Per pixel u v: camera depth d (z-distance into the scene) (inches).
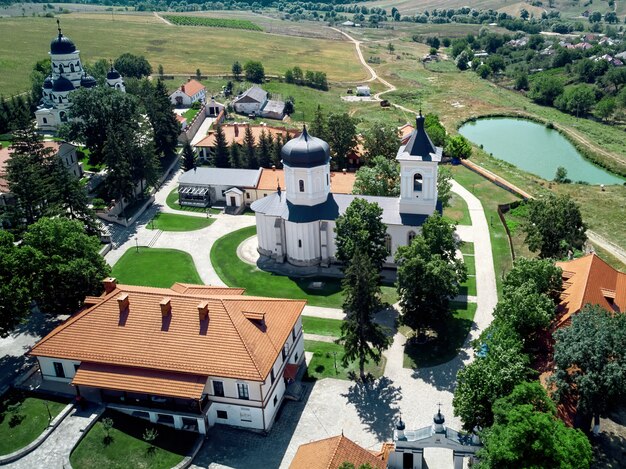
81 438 2773.1
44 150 4864.7
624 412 2849.4
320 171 4315.9
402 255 3435.0
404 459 2615.7
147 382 2805.1
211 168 5797.2
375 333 3102.9
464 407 2519.7
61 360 3036.4
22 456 2677.2
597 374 2423.7
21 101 7372.1
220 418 2923.2
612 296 3149.6
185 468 2657.5
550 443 2106.3
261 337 2935.5
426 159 4035.4
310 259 4471.0
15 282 3189.0
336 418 2974.9
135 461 2664.9
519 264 3253.0
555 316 3043.8
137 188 5634.8
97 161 5900.6
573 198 5831.7
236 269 4466.0
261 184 5565.9
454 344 3523.6
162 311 2965.1
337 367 3344.0
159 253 4699.8
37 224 3513.8
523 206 5487.2
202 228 5157.5
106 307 3058.6
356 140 6264.8
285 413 3016.7
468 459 2583.7
